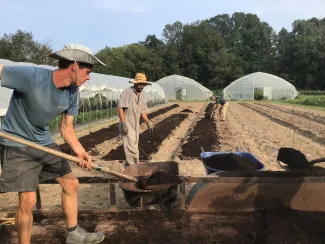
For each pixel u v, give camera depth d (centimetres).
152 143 1218
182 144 1197
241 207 494
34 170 363
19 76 340
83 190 681
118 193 663
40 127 367
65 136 406
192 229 465
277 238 435
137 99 666
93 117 2206
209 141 1249
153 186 489
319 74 6962
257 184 488
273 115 2375
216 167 612
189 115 2453
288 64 7838
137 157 675
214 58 7912
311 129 1581
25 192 364
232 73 7944
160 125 1781
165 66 8175
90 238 414
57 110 365
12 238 450
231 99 5119
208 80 8119
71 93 380
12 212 527
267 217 480
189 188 657
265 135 1416
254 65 8612
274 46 9869
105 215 505
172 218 492
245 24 9856
